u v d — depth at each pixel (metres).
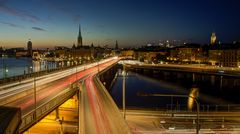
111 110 53.00
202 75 194.88
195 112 66.94
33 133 54.84
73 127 58.94
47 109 46.88
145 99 118.94
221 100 120.94
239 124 57.22
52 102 50.47
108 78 186.75
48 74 119.38
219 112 67.88
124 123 42.44
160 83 185.38
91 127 41.25
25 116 39.41
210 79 192.75
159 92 144.00
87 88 82.25
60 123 60.03
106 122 44.22
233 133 51.06
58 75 118.31
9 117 31.16
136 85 172.88
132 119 59.72
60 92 67.38
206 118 61.88
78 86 77.94
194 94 138.00
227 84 174.75
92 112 51.12
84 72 137.38
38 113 42.94
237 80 166.50
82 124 42.91
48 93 65.88
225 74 165.00
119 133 38.44
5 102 53.56
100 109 53.75
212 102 115.31
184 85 175.88
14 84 79.88
